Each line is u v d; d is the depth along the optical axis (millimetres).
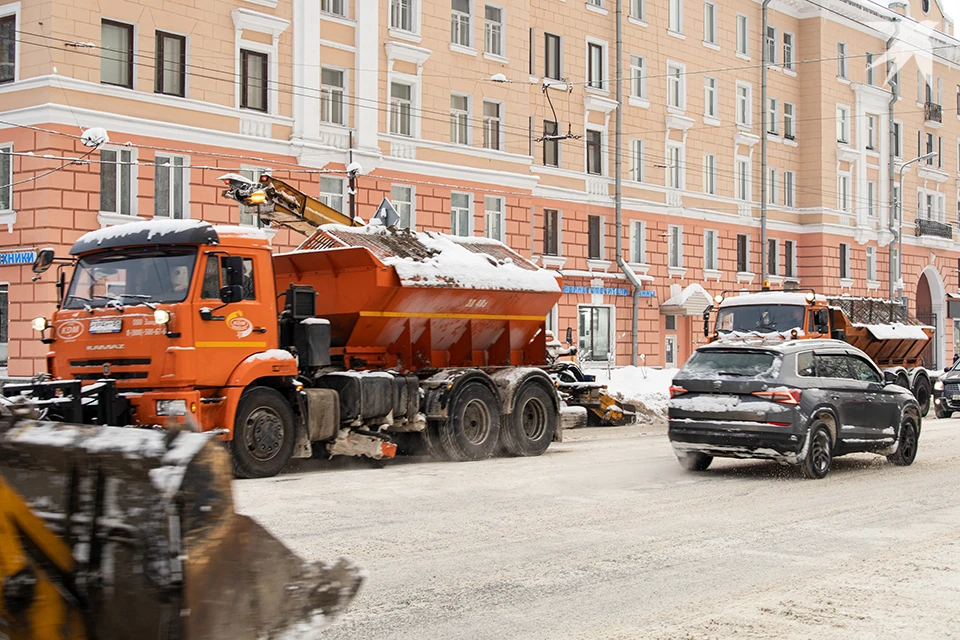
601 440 17922
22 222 22703
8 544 3875
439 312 14672
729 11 43250
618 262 37625
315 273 14227
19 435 3941
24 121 22641
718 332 21703
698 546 8164
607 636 5652
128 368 11391
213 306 11547
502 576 7039
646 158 39281
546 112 35344
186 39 24828
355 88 28359
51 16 22406
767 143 45312
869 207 49719
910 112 52219
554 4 35688
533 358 16531
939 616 6086
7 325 23125
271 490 10875
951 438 18375
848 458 14859
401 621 5914
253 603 3811
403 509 9703
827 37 46938
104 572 3744
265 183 15695
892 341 25375
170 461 3703
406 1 30109
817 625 5887
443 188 30641
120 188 23656
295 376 12531
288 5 26828
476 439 14445
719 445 12297
